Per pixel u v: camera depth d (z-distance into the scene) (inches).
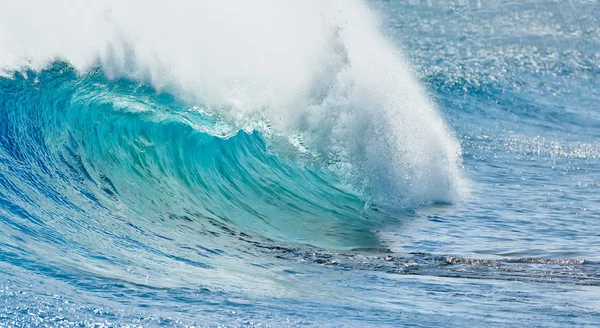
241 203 1641.2
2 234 1162.6
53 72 1640.0
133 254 1222.3
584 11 5590.6
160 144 1617.9
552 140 2775.6
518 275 1300.4
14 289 987.3
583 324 1047.6
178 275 1153.4
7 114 1477.6
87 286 1041.5
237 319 989.2
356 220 1665.8
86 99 1596.9
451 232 1609.3
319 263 1318.9
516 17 5359.3
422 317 1053.8
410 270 1306.6
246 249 1364.4
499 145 2650.1
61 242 1197.1
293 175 1801.2
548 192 2039.9
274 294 1114.7
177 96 1738.4
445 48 4347.9
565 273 1321.4
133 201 1453.0
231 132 1763.0
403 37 4653.1
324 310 1058.1
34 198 1317.7
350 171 1846.7
